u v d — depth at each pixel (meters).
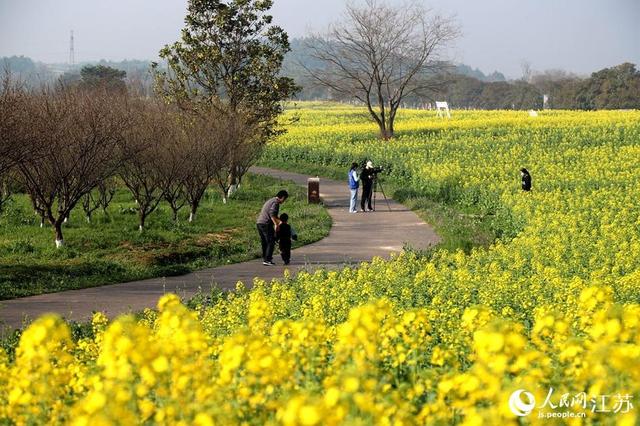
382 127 73.06
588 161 50.25
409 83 77.50
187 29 43.59
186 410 5.55
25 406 6.15
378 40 73.44
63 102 26.58
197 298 17.73
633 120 80.00
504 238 27.94
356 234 30.06
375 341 6.94
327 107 143.38
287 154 64.94
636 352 5.97
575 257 21.59
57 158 23.94
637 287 16.20
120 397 5.31
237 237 28.39
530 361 6.28
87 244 25.02
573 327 10.02
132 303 17.66
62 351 7.47
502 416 5.28
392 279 17.58
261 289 17.02
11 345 12.67
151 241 26.09
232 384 6.13
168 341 6.54
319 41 76.62
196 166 31.09
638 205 33.03
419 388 6.40
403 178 50.38
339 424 4.80
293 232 25.66
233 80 43.78
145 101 37.22
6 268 20.77
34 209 29.67
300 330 7.22
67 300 17.98
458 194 39.94
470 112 107.38
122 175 29.11
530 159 51.72
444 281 16.78
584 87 147.75
